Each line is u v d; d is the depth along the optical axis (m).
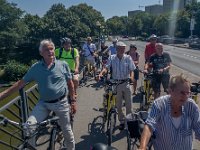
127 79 2.76
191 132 1.29
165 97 1.30
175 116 1.27
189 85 1.22
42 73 1.91
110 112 2.47
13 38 26.06
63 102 1.96
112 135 2.61
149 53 4.02
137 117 1.59
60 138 2.11
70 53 3.02
